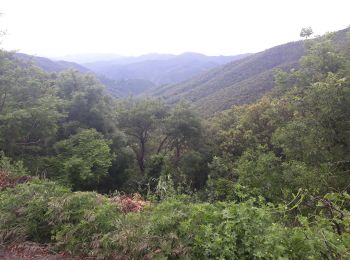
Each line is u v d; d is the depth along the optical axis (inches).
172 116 1159.6
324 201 150.8
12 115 668.1
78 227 166.4
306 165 505.7
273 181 533.0
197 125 1151.0
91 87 1016.2
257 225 135.5
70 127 916.0
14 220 182.1
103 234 160.6
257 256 125.0
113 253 149.9
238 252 129.6
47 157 774.5
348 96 458.0
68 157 767.1
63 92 1007.0
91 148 797.2
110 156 853.2
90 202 186.2
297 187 467.2
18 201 191.5
